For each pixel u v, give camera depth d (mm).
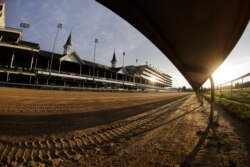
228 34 5027
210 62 8016
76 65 52562
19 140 5207
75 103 15625
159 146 5109
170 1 3945
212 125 8016
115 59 96688
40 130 6418
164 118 10047
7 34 41281
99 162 3951
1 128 6301
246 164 3916
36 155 4215
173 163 3963
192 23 4836
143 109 14250
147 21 4930
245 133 6586
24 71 35156
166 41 6406
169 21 4875
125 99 24297
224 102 16500
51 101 15750
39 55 40500
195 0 3773
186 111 13242
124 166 3775
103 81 54406
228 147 5016
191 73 12438
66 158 4121
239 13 3910
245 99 16688
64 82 44219
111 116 10312
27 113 9359
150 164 3898
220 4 3773
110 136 6129
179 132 6773
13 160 3873
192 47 6605
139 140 5703
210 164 3916
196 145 5207
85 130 6805
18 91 22844
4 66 33688
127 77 75188
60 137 5746
